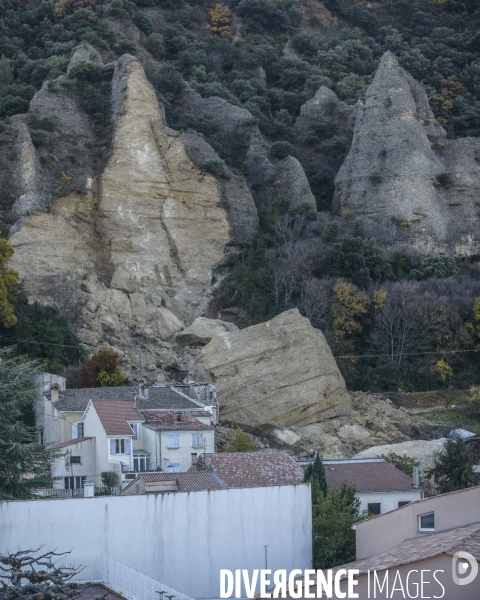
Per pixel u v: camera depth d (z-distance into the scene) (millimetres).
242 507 40719
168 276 97875
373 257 97375
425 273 100125
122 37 138500
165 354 85250
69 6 145750
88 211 97188
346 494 50094
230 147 116562
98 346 84562
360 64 148875
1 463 48719
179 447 61281
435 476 61375
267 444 75500
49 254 92688
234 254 100875
